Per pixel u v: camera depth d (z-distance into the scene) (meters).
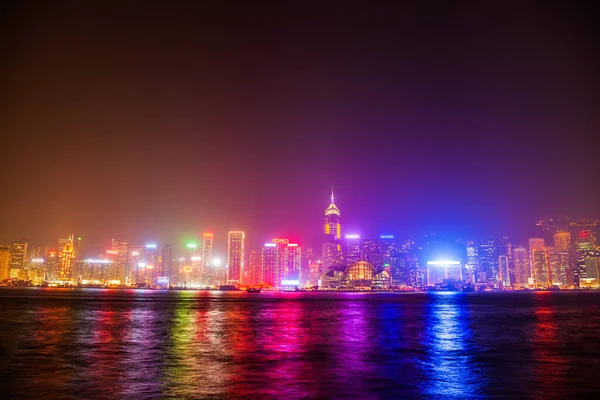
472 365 39.41
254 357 43.69
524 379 33.31
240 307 143.50
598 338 59.69
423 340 57.69
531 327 76.12
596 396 28.27
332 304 173.50
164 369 37.19
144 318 93.06
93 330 68.19
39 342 54.25
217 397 28.05
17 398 27.58
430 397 28.14
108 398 27.61
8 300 173.62
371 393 29.17
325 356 44.41
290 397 28.09
